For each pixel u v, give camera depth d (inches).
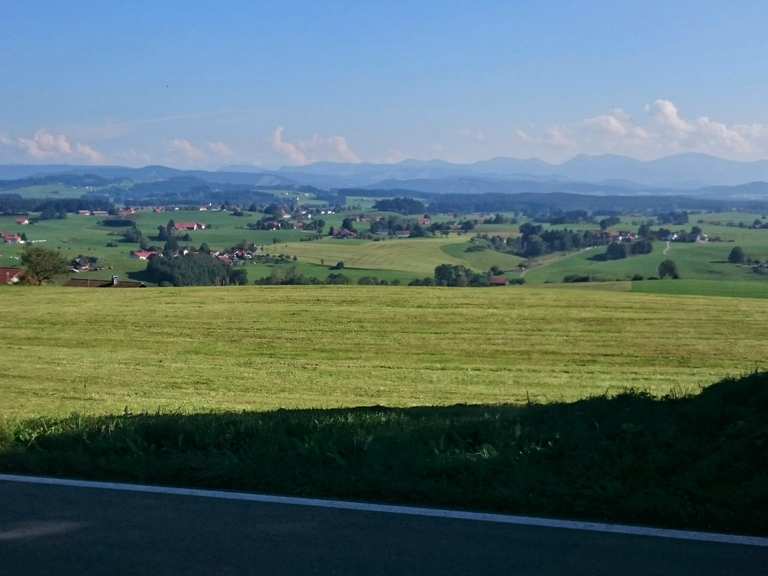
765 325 1116.5
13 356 954.7
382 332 1105.4
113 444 310.5
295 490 262.2
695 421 311.3
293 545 214.4
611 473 261.4
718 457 264.2
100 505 249.1
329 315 1225.4
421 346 1019.3
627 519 233.9
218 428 331.3
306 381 796.6
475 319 1182.3
